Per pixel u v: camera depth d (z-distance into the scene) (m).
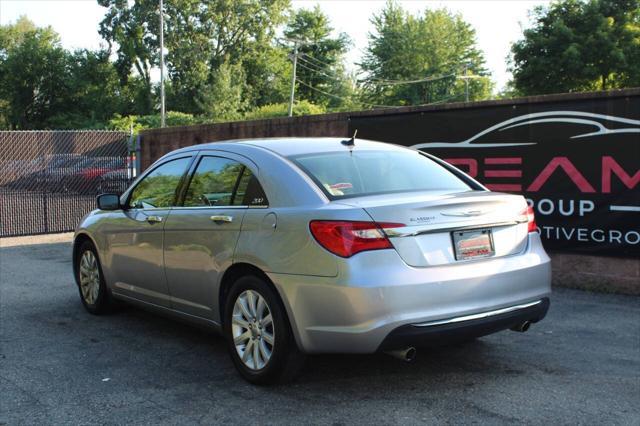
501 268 3.97
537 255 4.26
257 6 63.41
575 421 3.57
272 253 3.97
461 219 3.89
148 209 5.31
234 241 4.28
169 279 4.97
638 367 4.49
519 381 4.22
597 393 3.99
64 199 12.80
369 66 77.25
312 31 77.44
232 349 4.35
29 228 12.41
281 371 4.02
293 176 4.18
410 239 3.72
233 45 64.25
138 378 4.40
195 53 60.44
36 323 5.95
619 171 6.86
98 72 62.06
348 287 3.61
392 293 3.59
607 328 5.53
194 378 4.39
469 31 77.25
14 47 68.69
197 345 5.20
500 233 4.10
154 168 5.56
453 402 3.87
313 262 3.76
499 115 7.77
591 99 7.02
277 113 57.62
